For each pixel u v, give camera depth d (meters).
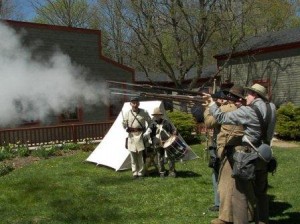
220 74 24.30
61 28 15.14
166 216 6.08
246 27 24.33
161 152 8.59
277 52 20.69
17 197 7.54
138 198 7.14
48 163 11.12
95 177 9.07
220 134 4.82
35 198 7.40
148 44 23.88
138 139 8.52
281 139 15.45
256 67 22.03
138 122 8.55
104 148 10.59
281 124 15.27
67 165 10.66
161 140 8.52
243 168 4.33
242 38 22.70
